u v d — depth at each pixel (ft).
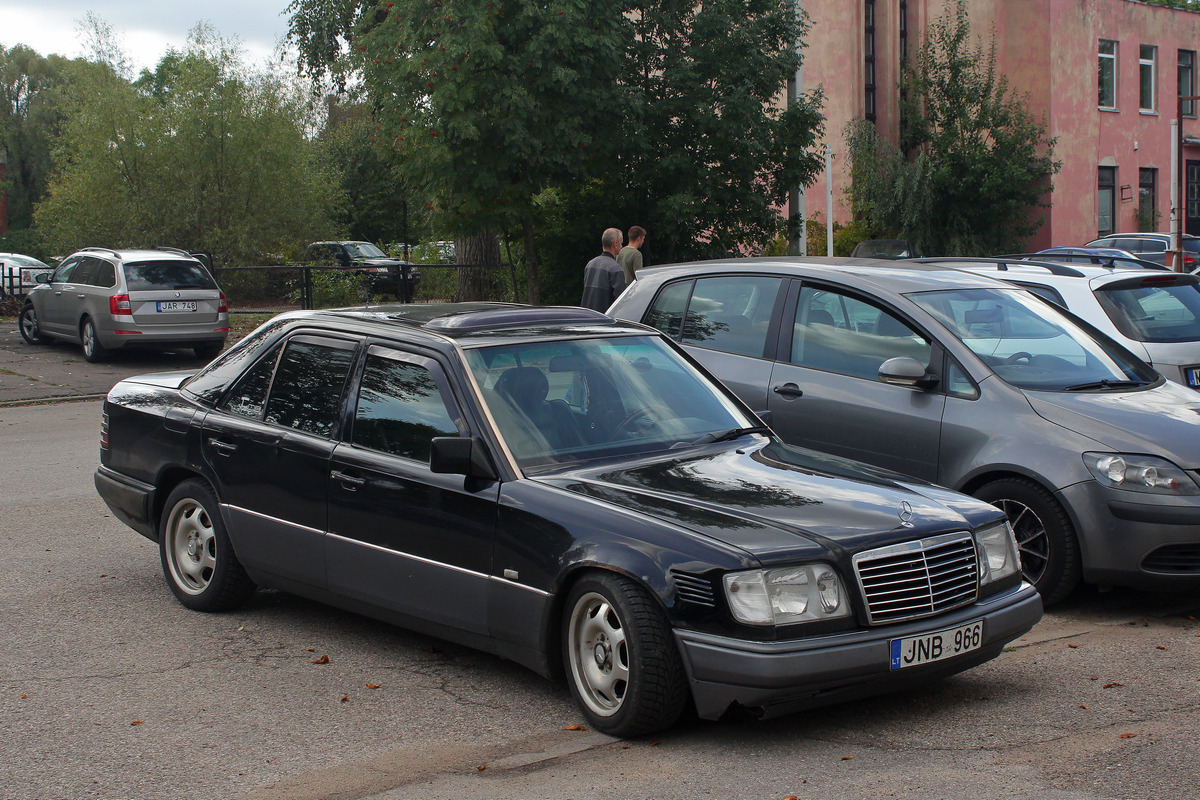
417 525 16.20
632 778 13.05
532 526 14.90
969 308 22.65
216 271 91.86
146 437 20.83
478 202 63.72
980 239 115.75
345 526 17.22
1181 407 20.51
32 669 17.13
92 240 109.09
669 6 69.62
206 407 20.07
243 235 107.65
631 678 13.80
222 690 16.22
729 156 70.28
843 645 13.39
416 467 16.38
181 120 107.76
